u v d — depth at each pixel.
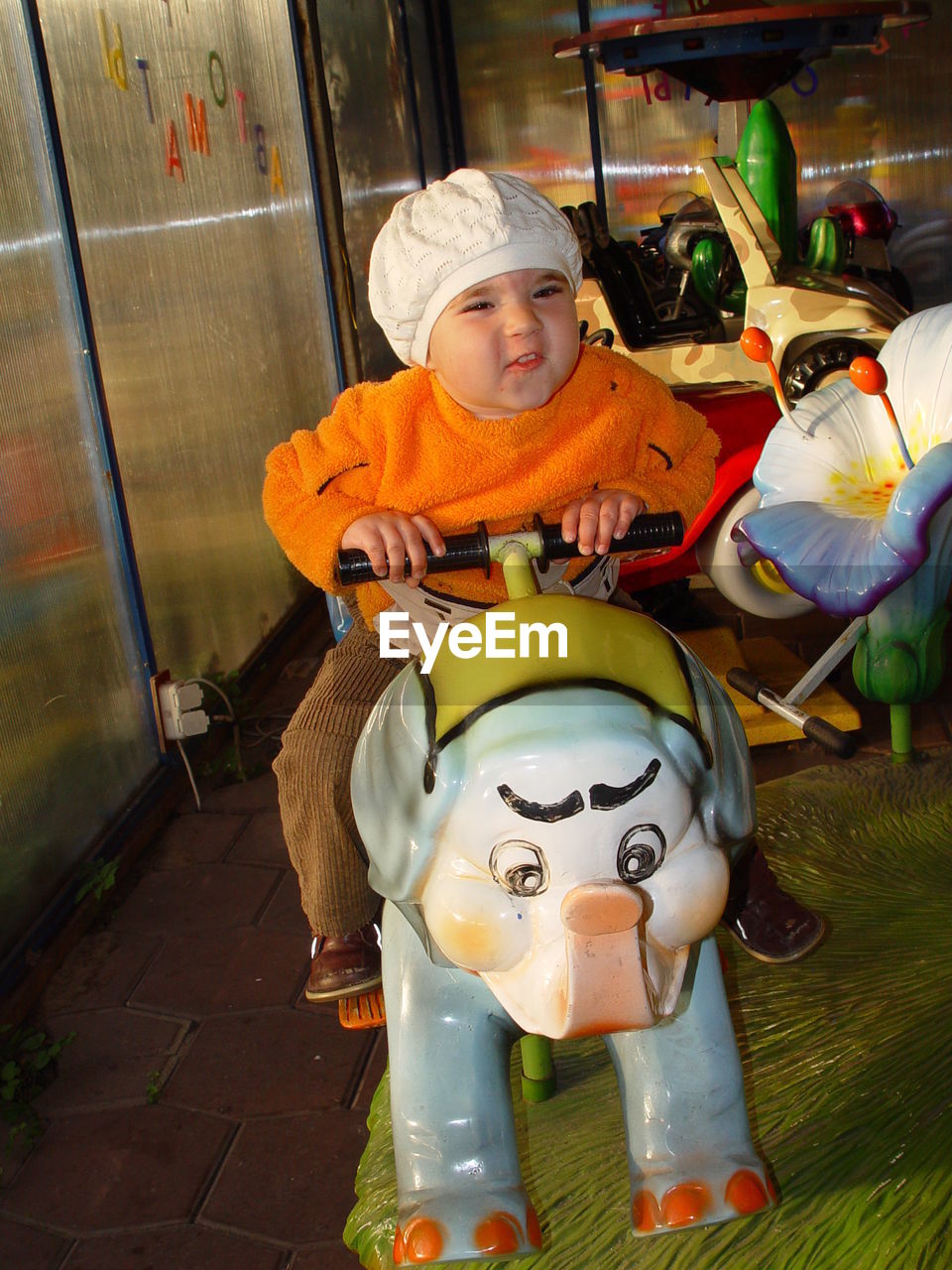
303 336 4.52
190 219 3.40
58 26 2.62
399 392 1.22
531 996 0.89
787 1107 1.51
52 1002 2.25
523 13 7.58
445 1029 1.05
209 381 3.51
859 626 2.37
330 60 5.29
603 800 0.86
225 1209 1.73
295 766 1.43
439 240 1.08
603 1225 1.38
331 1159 1.81
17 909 2.34
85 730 2.65
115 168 2.90
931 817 2.15
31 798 2.41
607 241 3.84
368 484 1.22
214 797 2.99
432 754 0.91
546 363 1.12
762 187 3.88
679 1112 1.03
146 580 3.02
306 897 1.47
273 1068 2.03
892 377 1.97
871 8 3.11
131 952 2.38
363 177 5.86
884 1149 1.42
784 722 2.87
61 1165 1.85
